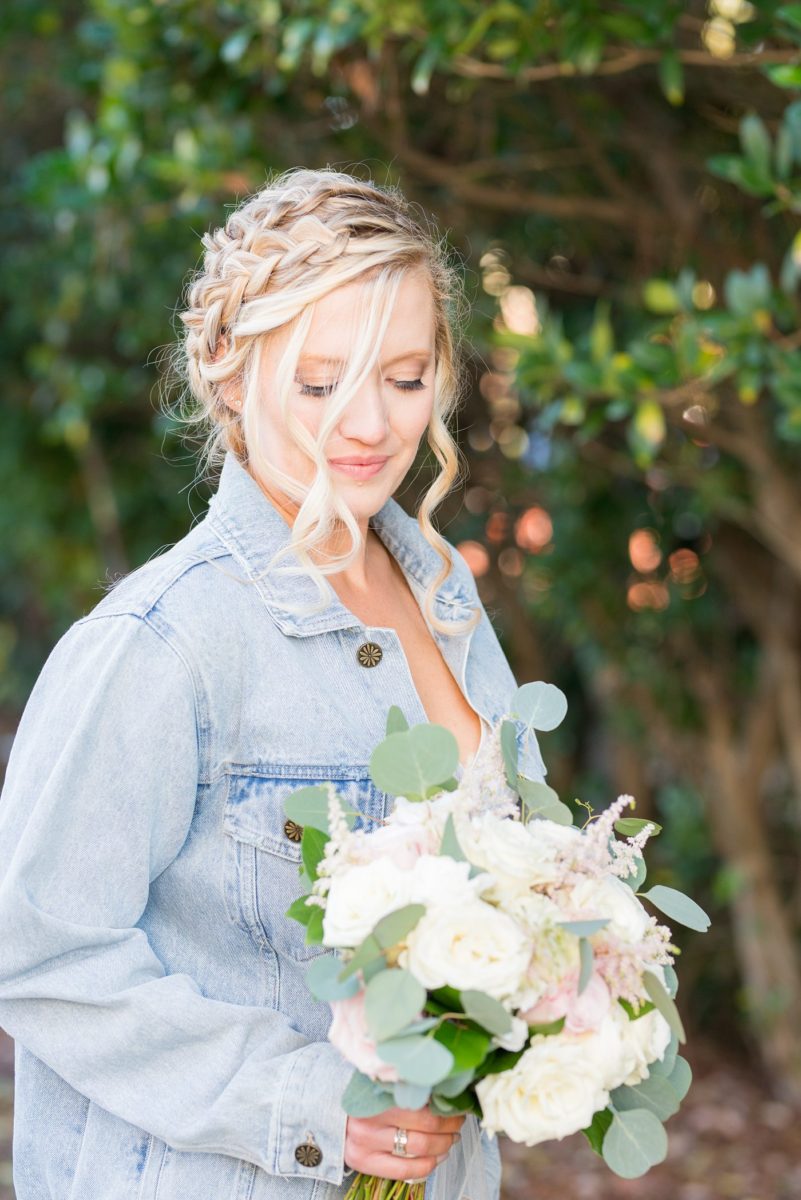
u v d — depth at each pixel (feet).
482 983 3.59
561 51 8.03
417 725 4.08
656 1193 12.21
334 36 8.66
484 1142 5.09
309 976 3.77
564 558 14.38
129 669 4.14
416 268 4.48
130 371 16.28
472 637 5.36
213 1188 4.16
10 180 16.67
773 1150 12.96
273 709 4.35
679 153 10.58
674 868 16.11
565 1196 12.21
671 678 14.94
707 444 12.10
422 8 8.23
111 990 4.02
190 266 13.08
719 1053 15.74
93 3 10.64
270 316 4.32
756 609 14.05
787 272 7.57
